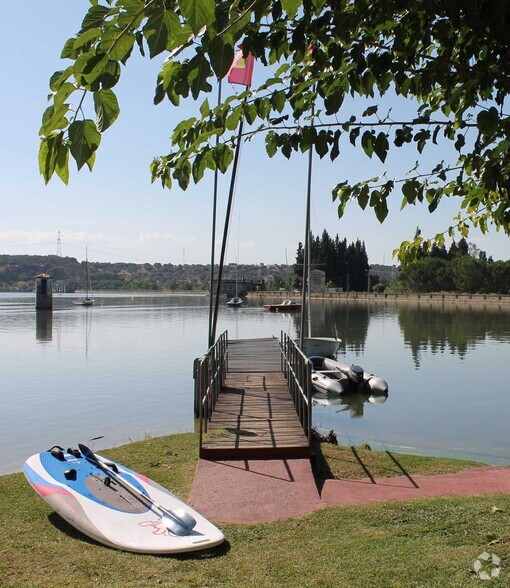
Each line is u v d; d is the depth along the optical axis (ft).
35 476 20.83
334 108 10.40
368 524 18.54
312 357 72.33
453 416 49.11
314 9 8.74
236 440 27.84
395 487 23.62
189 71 7.57
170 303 331.77
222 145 10.96
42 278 219.82
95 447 38.17
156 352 97.04
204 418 30.91
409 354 93.91
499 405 53.62
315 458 27.53
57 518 19.60
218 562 16.02
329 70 11.30
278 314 215.10
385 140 10.75
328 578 14.67
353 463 27.53
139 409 50.75
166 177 11.35
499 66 10.04
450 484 23.97
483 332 133.18
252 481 23.35
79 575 15.31
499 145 10.94
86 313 218.79
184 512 18.44
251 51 9.09
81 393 58.95
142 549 16.70
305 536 17.75
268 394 40.40
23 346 106.01
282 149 11.41
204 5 5.74
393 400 56.80
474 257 299.38
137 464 27.25
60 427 44.24
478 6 8.59
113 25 6.15
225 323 168.14
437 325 153.69
